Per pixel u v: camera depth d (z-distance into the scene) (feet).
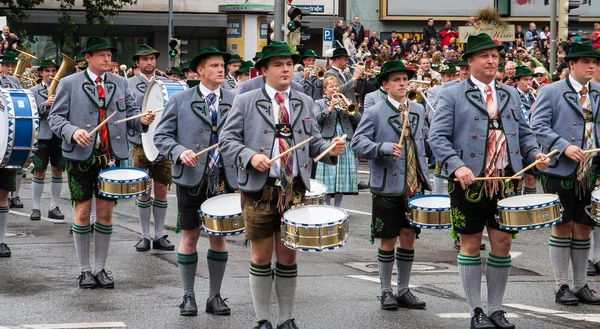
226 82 53.47
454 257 40.14
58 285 33.60
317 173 48.24
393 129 30.99
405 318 29.04
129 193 33.01
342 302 31.12
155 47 151.94
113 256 39.58
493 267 27.58
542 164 27.53
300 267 37.17
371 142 30.60
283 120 26.25
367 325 28.09
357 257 39.73
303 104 26.61
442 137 27.66
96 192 33.60
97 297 31.71
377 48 103.81
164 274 35.81
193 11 146.82
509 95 27.96
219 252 29.53
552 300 31.81
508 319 28.76
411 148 31.04
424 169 31.30
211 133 30.30
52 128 33.60
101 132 33.83
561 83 32.55
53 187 50.72
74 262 38.01
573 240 31.81
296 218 25.13
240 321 28.58
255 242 26.17
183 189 29.84
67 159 33.32
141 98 45.55
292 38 76.07
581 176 31.50
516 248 42.42
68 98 33.83
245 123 26.23
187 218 29.63
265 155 25.89
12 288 33.04
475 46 27.68
